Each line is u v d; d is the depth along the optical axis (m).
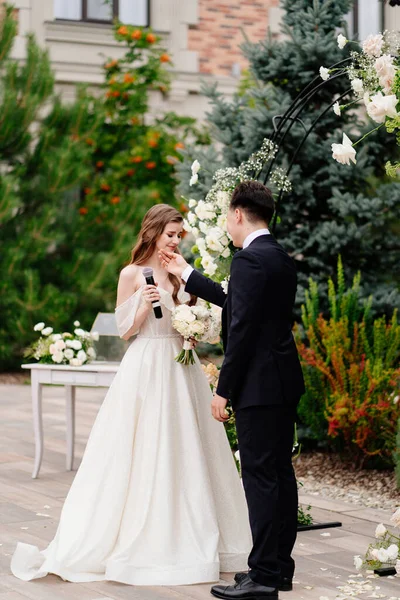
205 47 14.02
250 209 3.91
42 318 11.98
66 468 6.77
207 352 8.12
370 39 4.15
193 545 4.19
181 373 4.45
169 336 4.50
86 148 12.58
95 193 13.05
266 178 5.42
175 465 4.30
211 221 5.14
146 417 4.32
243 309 3.68
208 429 4.50
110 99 13.09
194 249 5.16
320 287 7.55
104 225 12.66
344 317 7.04
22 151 12.39
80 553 4.18
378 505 5.83
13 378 12.31
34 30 13.18
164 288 4.58
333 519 5.44
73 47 13.36
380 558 4.24
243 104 8.34
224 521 4.41
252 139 7.72
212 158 8.17
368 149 7.85
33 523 5.14
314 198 7.65
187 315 4.34
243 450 3.79
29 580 4.13
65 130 12.52
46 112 12.99
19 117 12.12
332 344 6.80
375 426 6.55
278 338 3.82
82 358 6.36
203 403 4.53
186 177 8.20
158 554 4.14
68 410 6.77
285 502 3.97
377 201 7.48
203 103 13.98
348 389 6.79
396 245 7.77
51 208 12.12
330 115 7.78
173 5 13.83
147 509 4.20
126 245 12.27
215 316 4.45
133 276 4.55
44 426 8.77
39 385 6.44
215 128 8.32
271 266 3.75
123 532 4.23
